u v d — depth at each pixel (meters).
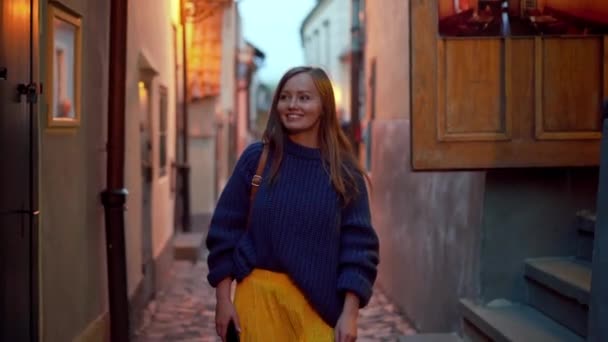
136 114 6.49
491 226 4.45
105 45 4.98
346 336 2.42
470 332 4.48
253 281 2.49
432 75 4.00
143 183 6.96
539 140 4.04
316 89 2.56
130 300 5.84
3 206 2.89
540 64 4.02
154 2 7.72
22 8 3.18
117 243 4.84
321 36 26.34
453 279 5.10
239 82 27.80
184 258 10.22
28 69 3.28
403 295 6.90
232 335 2.55
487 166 4.04
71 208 4.16
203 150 16.20
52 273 3.78
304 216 2.45
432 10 3.99
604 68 4.04
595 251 3.16
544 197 4.46
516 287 4.46
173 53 10.08
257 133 40.31
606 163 3.09
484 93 4.02
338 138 2.59
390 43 7.57
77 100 4.24
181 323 6.49
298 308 2.46
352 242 2.50
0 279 2.85
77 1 4.23
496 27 4.02
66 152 4.07
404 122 6.86
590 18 4.04
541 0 4.01
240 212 2.59
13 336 3.04
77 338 4.23
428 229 5.88
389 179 7.70
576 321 3.83
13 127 3.04
